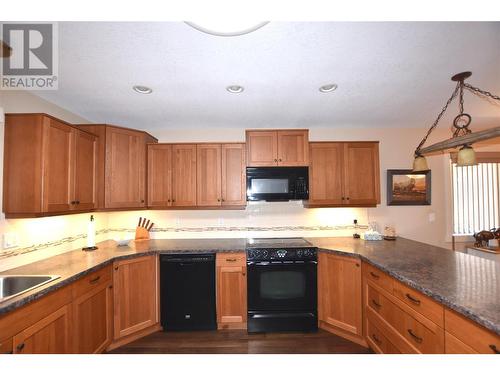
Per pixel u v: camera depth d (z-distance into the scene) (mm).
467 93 2186
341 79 1917
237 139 3197
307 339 2344
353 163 2889
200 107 2453
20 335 1310
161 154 2842
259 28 1268
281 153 2814
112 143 2508
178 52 1538
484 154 3365
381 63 1689
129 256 2303
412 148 3256
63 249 2344
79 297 1778
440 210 3264
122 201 2561
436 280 1479
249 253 2482
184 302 2484
